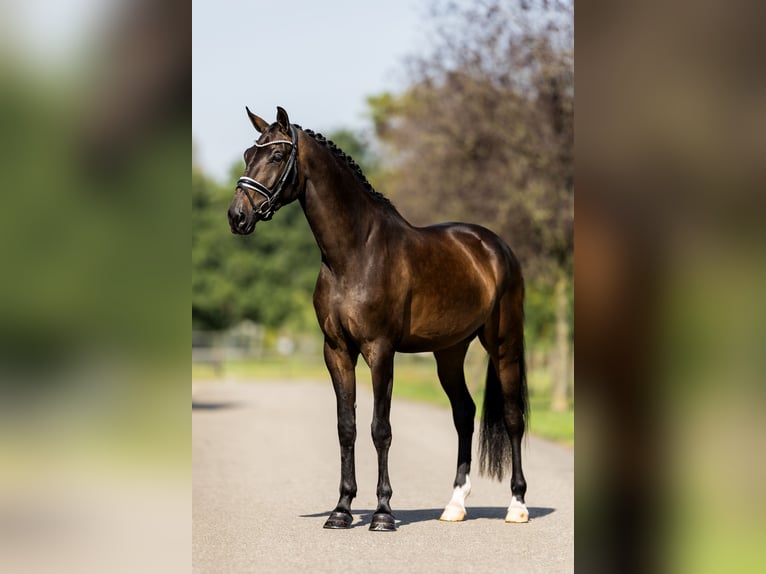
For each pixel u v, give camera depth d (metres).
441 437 23.69
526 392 12.74
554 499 14.11
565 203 28.66
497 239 12.74
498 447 12.50
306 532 11.06
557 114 28.61
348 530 11.22
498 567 9.11
